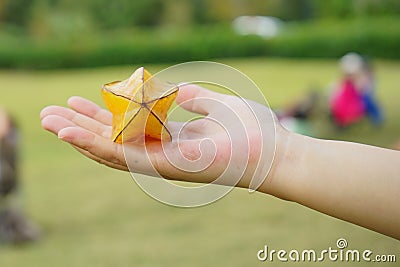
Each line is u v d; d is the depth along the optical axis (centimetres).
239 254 417
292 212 489
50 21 2127
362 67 819
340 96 794
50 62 1753
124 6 2191
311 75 1406
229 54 1811
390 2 2098
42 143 791
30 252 441
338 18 2202
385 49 1695
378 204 156
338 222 453
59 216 515
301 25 2164
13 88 1347
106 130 167
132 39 1831
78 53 1761
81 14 2155
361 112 800
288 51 1783
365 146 164
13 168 466
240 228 462
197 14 2255
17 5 2117
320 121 799
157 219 499
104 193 575
